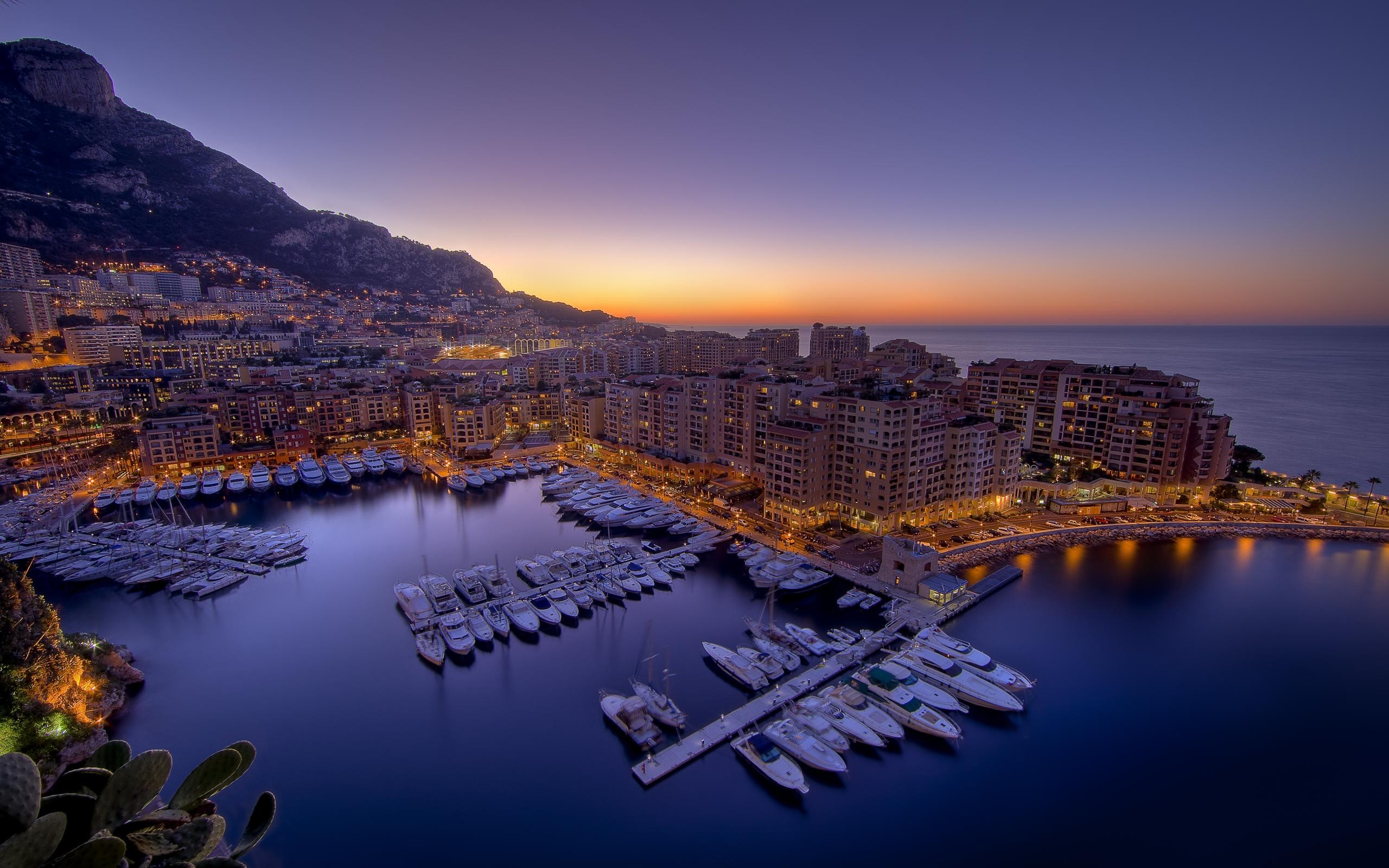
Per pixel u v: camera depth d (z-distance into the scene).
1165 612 98.50
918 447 125.50
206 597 106.75
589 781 65.75
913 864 56.72
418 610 97.50
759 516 140.62
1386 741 71.81
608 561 117.62
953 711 75.00
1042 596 103.25
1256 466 180.75
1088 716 75.44
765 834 59.59
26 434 197.50
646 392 188.50
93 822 14.33
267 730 73.44
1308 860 57.28
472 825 60.53
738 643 90.62
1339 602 102.12
